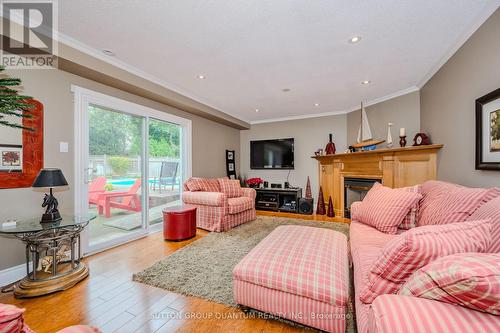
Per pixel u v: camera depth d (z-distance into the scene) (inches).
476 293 20.5
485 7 65.2
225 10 65.8
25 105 55.1
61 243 76.4
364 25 73.3
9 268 75.9
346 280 51.1
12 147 76.9
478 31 72.6
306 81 122.1
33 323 54.7
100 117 108.0
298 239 71.1
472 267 21.5
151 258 93.2
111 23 72.1
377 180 139.0
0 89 49.4
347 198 164.7
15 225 69.7
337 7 64.6
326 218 163.6
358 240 68.4
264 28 74.7
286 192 189.9
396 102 139.7
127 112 119.0
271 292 52.7
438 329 21.0
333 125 190.5
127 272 80.5
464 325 20.9
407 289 28.2
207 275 77.2
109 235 111.2
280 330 52.1
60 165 89.2
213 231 130.8
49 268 76.4
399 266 32.8
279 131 214.5
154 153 139.9
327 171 180.2
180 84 127.1
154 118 136.8
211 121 190.5
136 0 61.7
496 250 38.0
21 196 78.9
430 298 25.0
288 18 69.5
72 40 81.5
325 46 86.3
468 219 54.4
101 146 108.3
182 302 62.6
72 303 62.3
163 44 84.9
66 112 91.2
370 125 159.9
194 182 147.2
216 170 196.4
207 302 62.5
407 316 22.8
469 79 78.5
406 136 133.5
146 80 113.7
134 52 91.0
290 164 204.4
